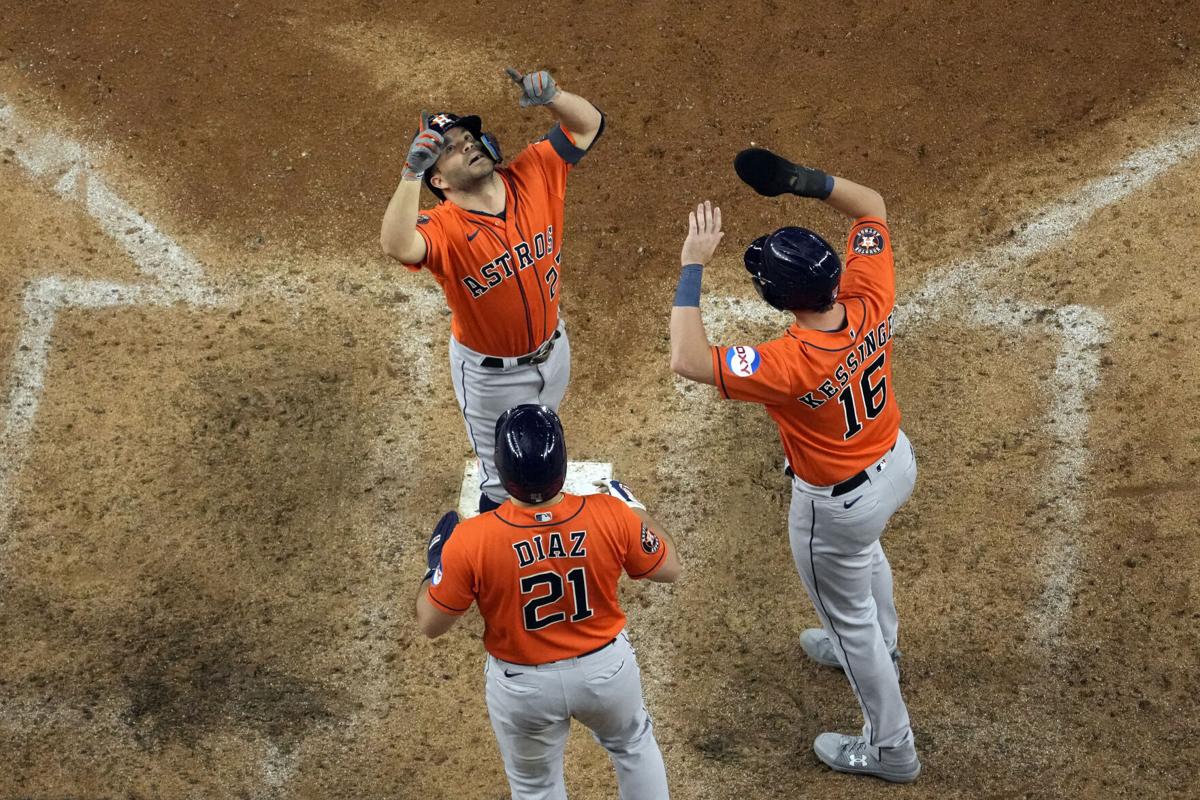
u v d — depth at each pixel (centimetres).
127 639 2348
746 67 3334
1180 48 3303
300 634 2362
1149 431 2550
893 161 3148
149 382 2794
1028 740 2103
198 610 2400
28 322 2902
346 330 2903
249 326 2911
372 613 2395
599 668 1603
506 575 1522
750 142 3194
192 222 3117
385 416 2739
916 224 3050
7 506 2577
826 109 3244
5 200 3134
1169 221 2936
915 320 2864
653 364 2845
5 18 3494
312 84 3350
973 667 2241
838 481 1772
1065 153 3131
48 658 2316
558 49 3403
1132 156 3095
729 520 2541
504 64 3381
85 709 2227
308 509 2575
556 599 1555
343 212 3130
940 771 2070
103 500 2583
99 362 2833
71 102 3334
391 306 2953
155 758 2144
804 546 1855
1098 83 3253
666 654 2328
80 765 2133
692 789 2075
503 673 1609
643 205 3111
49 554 2495
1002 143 3167
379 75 3366
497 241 1869
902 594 2372
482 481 2270
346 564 2481
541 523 1526
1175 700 2125
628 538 1563
